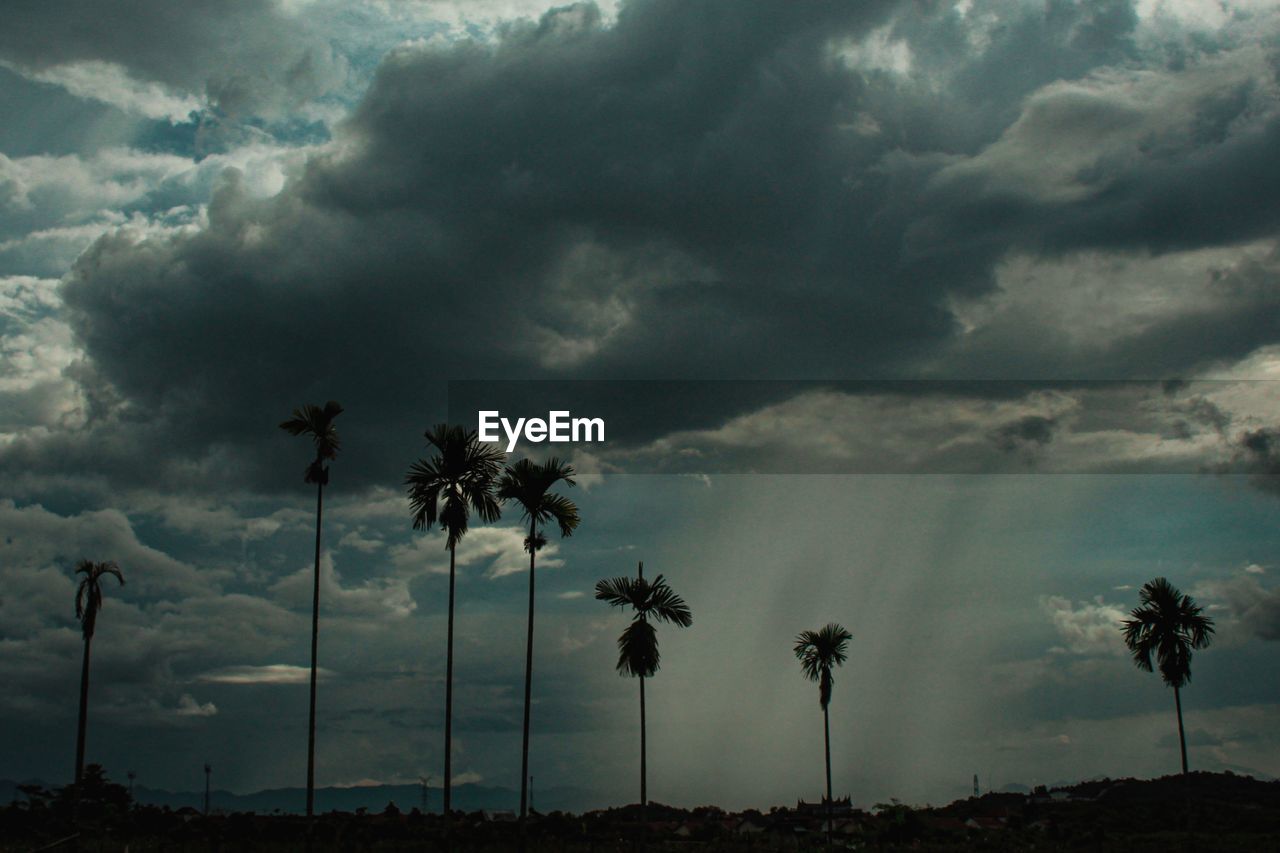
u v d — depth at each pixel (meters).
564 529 53.38
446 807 49.03
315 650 51.94
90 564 57.56
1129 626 68.50
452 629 50.50
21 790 77.62
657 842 89.62
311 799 50.25
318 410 53.53
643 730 54.56
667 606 54.94
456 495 51.06
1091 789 141.88
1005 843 93.19
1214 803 122.88
